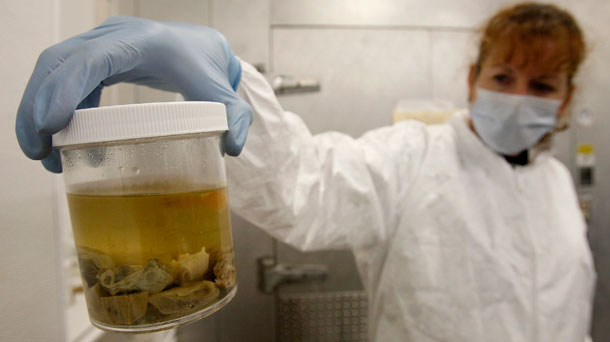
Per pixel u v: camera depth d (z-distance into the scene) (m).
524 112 0.85
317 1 1.30
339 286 1.31
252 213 0.66
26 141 0.34
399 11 1.33
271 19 1.28
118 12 0.83
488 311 0.85
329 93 1.31
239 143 0.44
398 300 0.87
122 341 0.49
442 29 1.35
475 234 0.86
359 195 0.77
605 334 1.41
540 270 0.87
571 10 1.39
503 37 0.85
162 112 0.30
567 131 1.41
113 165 0.30
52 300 0.42
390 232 0.89
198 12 1.20
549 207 0.93
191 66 0.43
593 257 1.42
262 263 1.27
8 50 0.37
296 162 0.68
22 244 0.38
